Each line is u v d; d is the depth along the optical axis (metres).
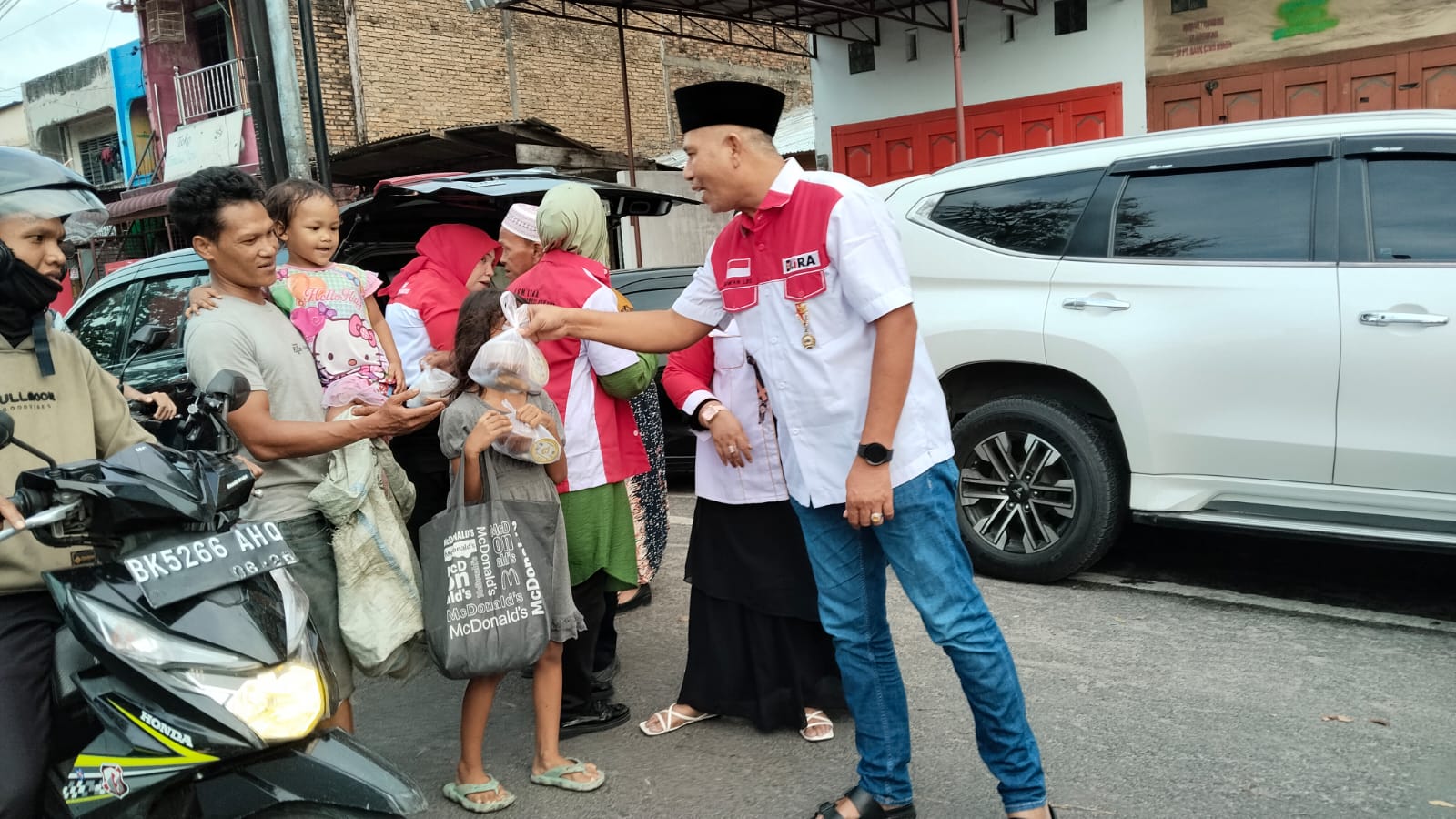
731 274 2.61
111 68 18.86
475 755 3.03
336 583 2.78
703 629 3.46
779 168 2.49
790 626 3.35
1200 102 9.87
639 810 2.99
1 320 2.26
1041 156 4.88
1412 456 3.86
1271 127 4.36
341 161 13.38
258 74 8.77
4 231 2.20
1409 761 3.02
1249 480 4.22
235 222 2.57
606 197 5.04
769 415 3.27
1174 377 4.32
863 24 11.71
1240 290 4.20
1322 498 4.09
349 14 15.67
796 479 2.63
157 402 2.76
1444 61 8.67
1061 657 3.89
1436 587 4.54
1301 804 2.82
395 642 2.71
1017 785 2.53
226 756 1.95
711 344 3.38
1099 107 10.34
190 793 2.00
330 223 3.12
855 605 2.67
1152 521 4.45
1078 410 4.70
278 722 1.97
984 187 4.97
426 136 12.16
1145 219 4.51
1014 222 4.85
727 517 3.39
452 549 2.72
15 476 2.29
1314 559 5.03
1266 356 4.12
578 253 3.32
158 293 5.71
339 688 2.77
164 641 1.95
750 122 2.46
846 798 2.75
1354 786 2.89
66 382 2.38
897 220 5.16
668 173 13.85
